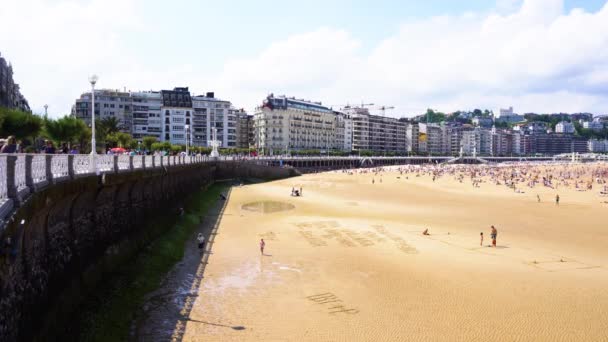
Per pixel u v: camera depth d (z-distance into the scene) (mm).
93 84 25109
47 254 18547
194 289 27438
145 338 20688
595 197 80938
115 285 25734
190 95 165750
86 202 23750
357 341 20812
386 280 29594
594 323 22875
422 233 45469
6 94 99562
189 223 46688
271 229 46438
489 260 34906
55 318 18844
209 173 85188
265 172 118938
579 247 40281
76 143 61531
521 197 80500
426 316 23688
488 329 22094
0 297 12906
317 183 105438
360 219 53594
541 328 22266
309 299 26078
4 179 13312
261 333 21531
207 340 20688
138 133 157625
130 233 32219
